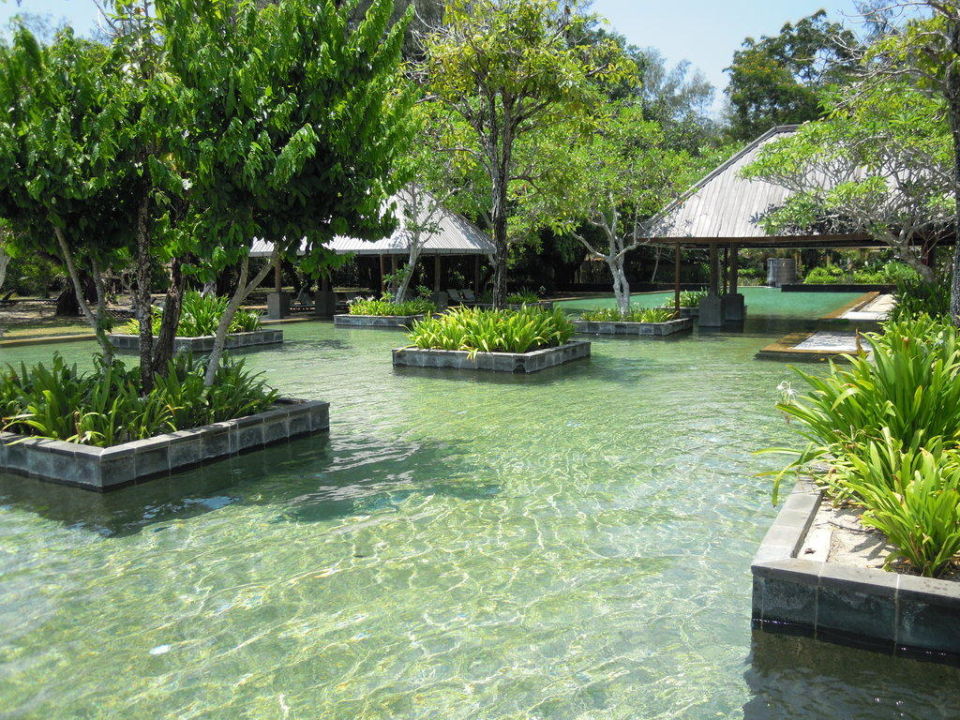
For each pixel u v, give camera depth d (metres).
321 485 6.70
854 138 14.62
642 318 20.92
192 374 7.89
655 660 3.70
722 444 7.95
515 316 14.44
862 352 5.75
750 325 22.52
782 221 17.00
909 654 3.63
